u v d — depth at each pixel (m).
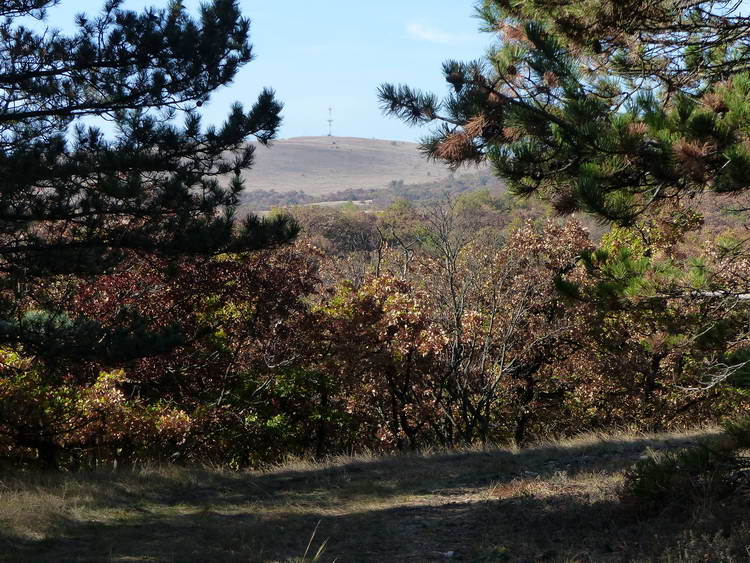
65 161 13.53
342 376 20.83
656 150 6.30
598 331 21.84
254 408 21.34
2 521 8.23
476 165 7.13
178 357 19.31
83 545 7.67
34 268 13.17
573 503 8.16
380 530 8.24
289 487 11.30
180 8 16.11
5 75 14.15
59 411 15.81
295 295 21.31
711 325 7.93
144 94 15.29
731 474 6.94
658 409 22.94
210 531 8.27
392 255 25.94
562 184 7.06
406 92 6.71
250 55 15.98
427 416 21.75
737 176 5.79
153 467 12.70
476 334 21.41
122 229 14.43
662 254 11.39
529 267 23.22
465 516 8.54
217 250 15.52
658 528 6.51
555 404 26.27
